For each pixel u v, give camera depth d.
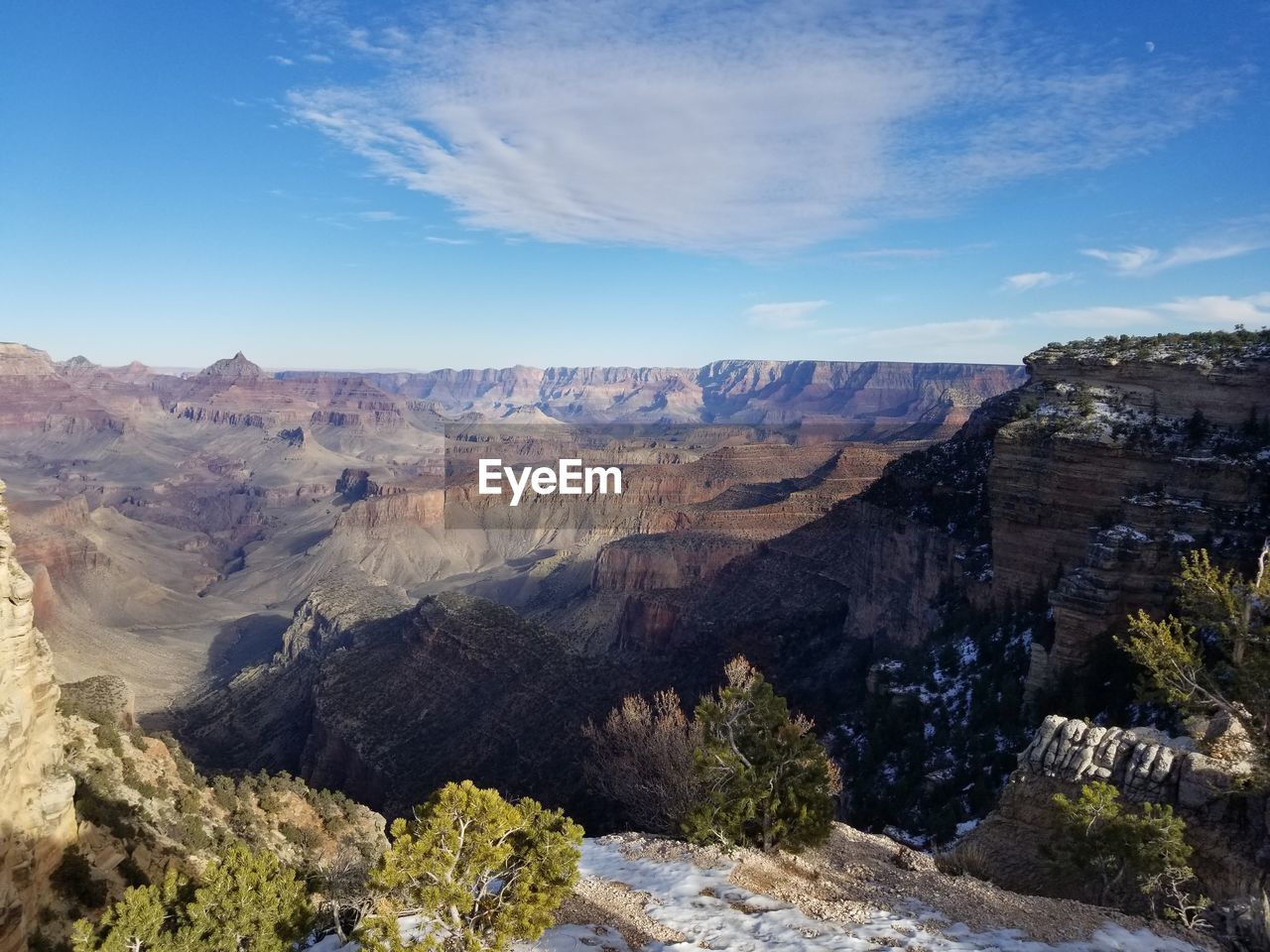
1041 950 15.16
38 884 19.08
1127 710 30.36
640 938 15.92
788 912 17.19
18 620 19.16
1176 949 15.78
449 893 13.54
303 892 15.91
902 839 32.66
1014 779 25.14
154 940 13.90
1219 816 20.80
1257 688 20.14
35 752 20.00
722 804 22.19
